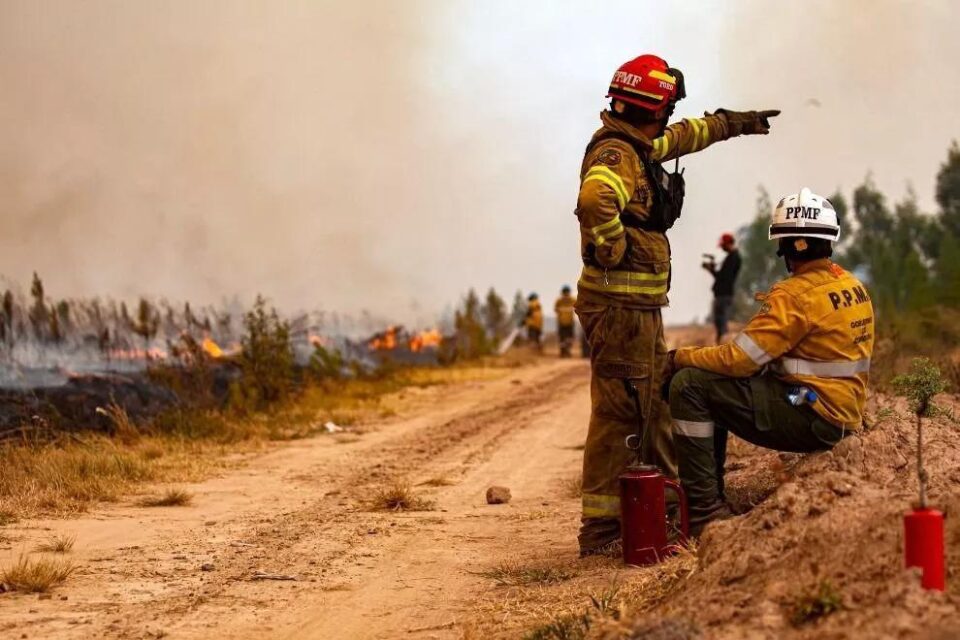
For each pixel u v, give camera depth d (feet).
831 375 21.85
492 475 37.32
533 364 100.53
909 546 13.76
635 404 23.48
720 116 24.67
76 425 43.29
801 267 22.21
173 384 51.08
